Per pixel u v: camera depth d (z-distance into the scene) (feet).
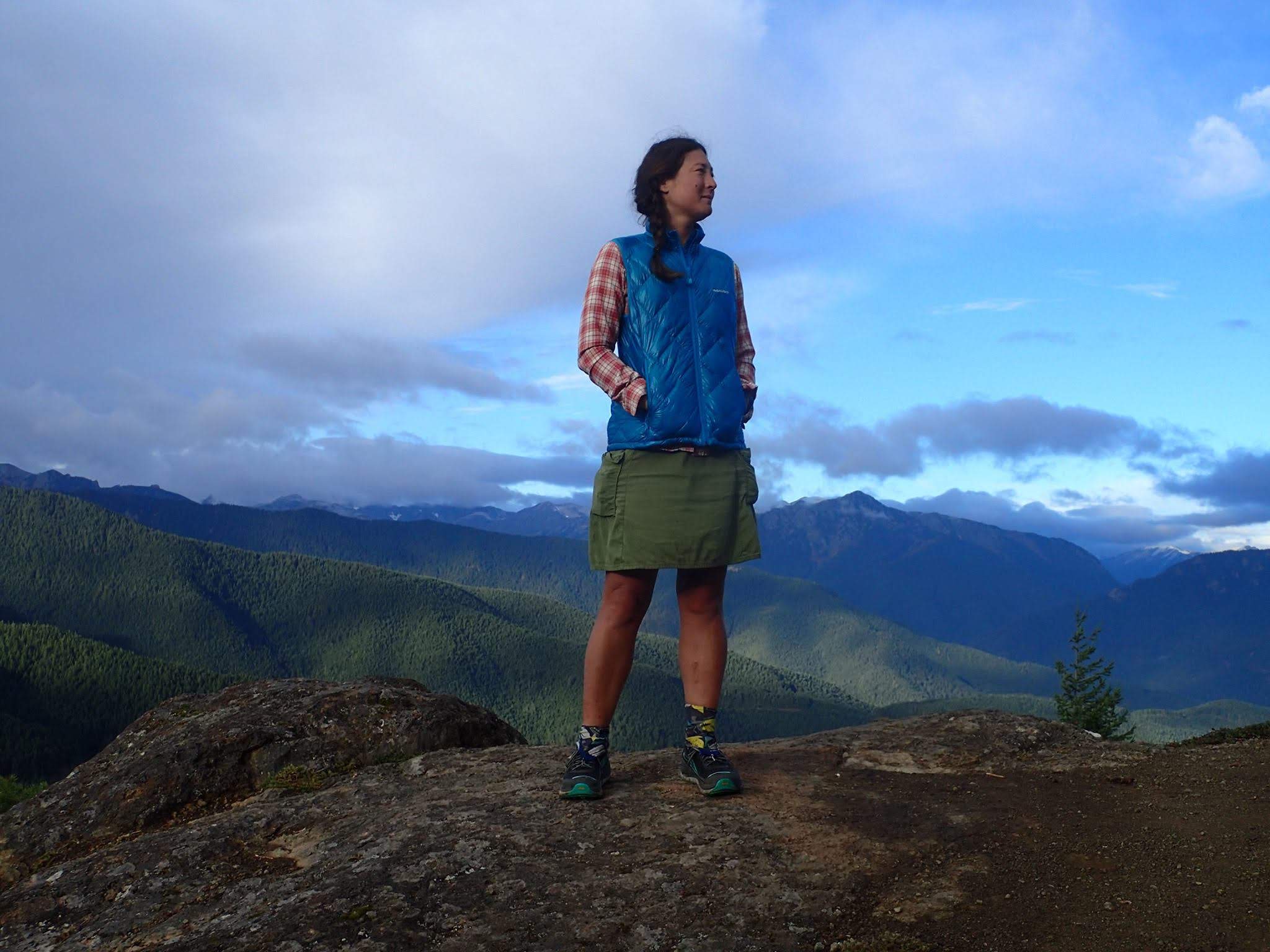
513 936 6.31
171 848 8.88
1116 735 68.03
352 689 14.32
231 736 12.54
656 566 9.33
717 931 6.37
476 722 14.07
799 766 10.50
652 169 9.83
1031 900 6.61
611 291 9.73
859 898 6.88
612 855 7.66
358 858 7.80
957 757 10.81
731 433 9.61
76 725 421.59
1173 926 5.98
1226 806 8.30
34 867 10.77
